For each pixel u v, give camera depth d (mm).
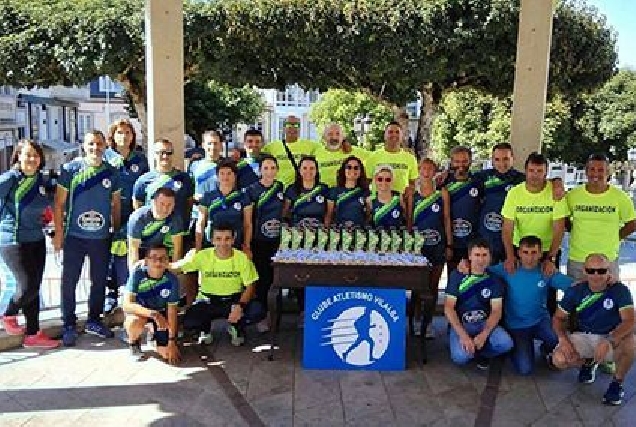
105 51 13773
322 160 5844
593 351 4262
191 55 13844
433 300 4590
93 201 4832
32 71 14609
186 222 5297
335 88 14734
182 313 4988
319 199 5328
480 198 5227
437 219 5199
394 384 4340
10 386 4203
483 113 21328
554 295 4848
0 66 14664
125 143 5547
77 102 31703
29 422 3736
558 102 21859
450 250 5277
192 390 4195
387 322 4531
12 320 4867
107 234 4941
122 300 4949
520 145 5750
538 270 4543
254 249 5262
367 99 21672
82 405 3963
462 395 4191
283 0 13219
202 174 5328
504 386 4348
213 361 4676
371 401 4078
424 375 4492
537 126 5699
